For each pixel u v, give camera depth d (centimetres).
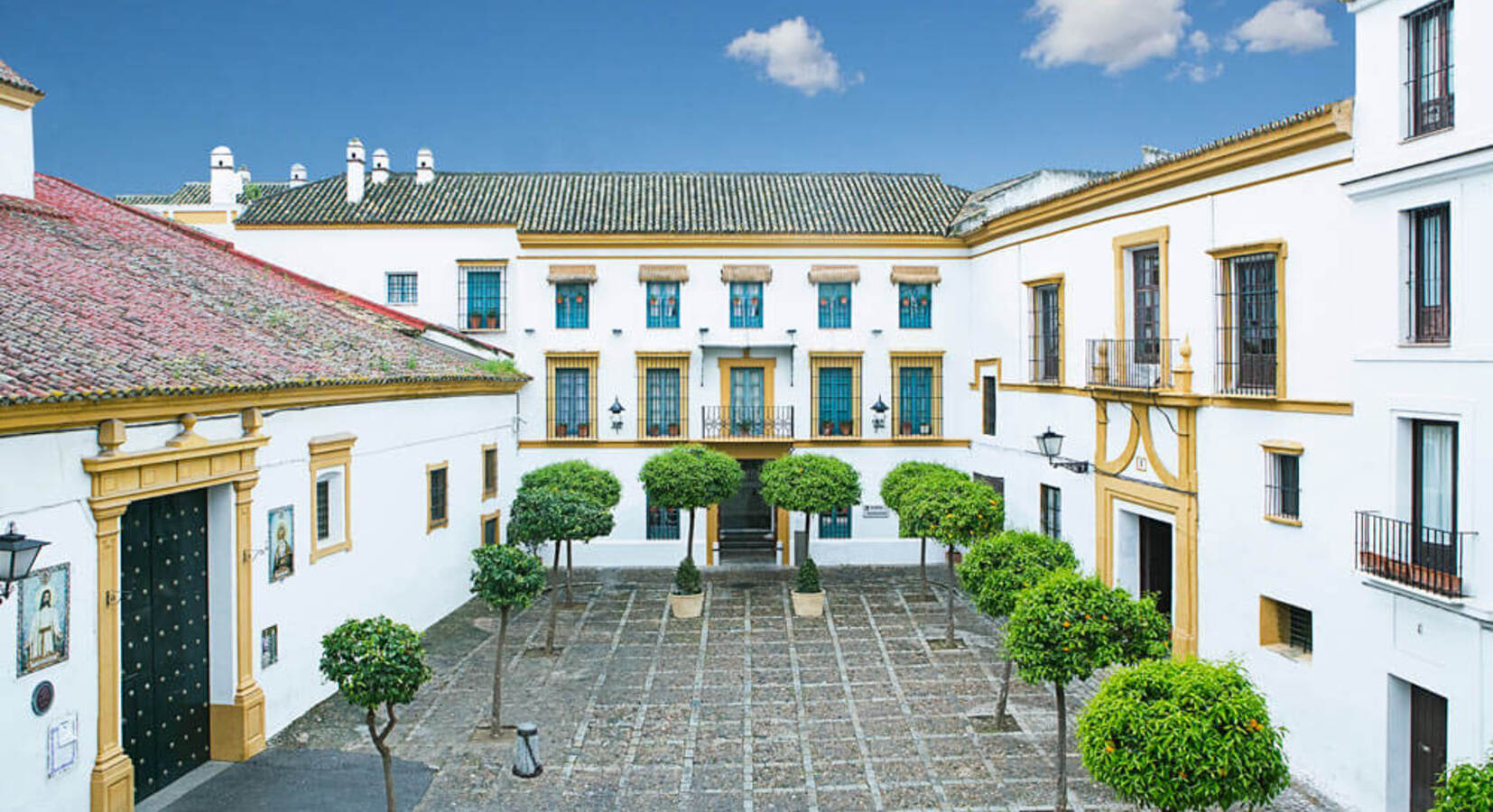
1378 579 973
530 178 2539
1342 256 1062
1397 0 977
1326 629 1078
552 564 2214
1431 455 962
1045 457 1788
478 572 1227
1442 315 942
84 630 885
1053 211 1723
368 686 876
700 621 1792
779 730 1262
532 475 1931
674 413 2248
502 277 2252
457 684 1437
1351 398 1045
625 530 2244
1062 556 1275
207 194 3466
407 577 1628
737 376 2259
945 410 2262
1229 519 1245
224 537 1116
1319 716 1089
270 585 1197
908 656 1571
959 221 2261
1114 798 1060
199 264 1667
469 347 2153
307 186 2491
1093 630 953
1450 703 909
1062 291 1720
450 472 1822
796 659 1562
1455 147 903
